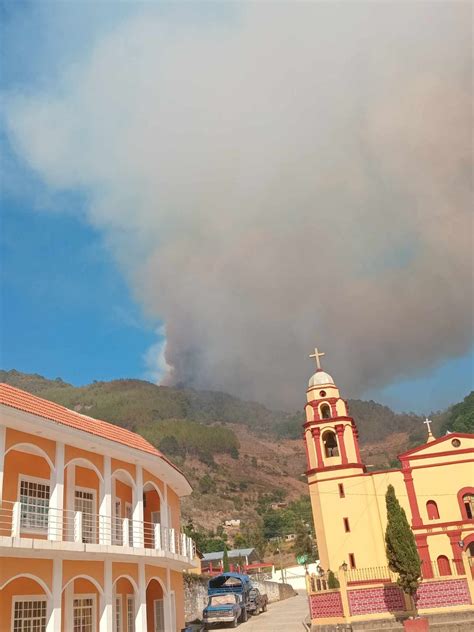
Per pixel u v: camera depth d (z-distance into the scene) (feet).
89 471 88.28
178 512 125.59
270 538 590.14
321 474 146.72
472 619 96.43
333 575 111.86
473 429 528.63
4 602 69.77
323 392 160.15
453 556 130.93
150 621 108.17
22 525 73.26
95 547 75.36
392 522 101.86
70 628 79.20
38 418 71.20
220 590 134.92
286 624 116.98
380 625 98.78
